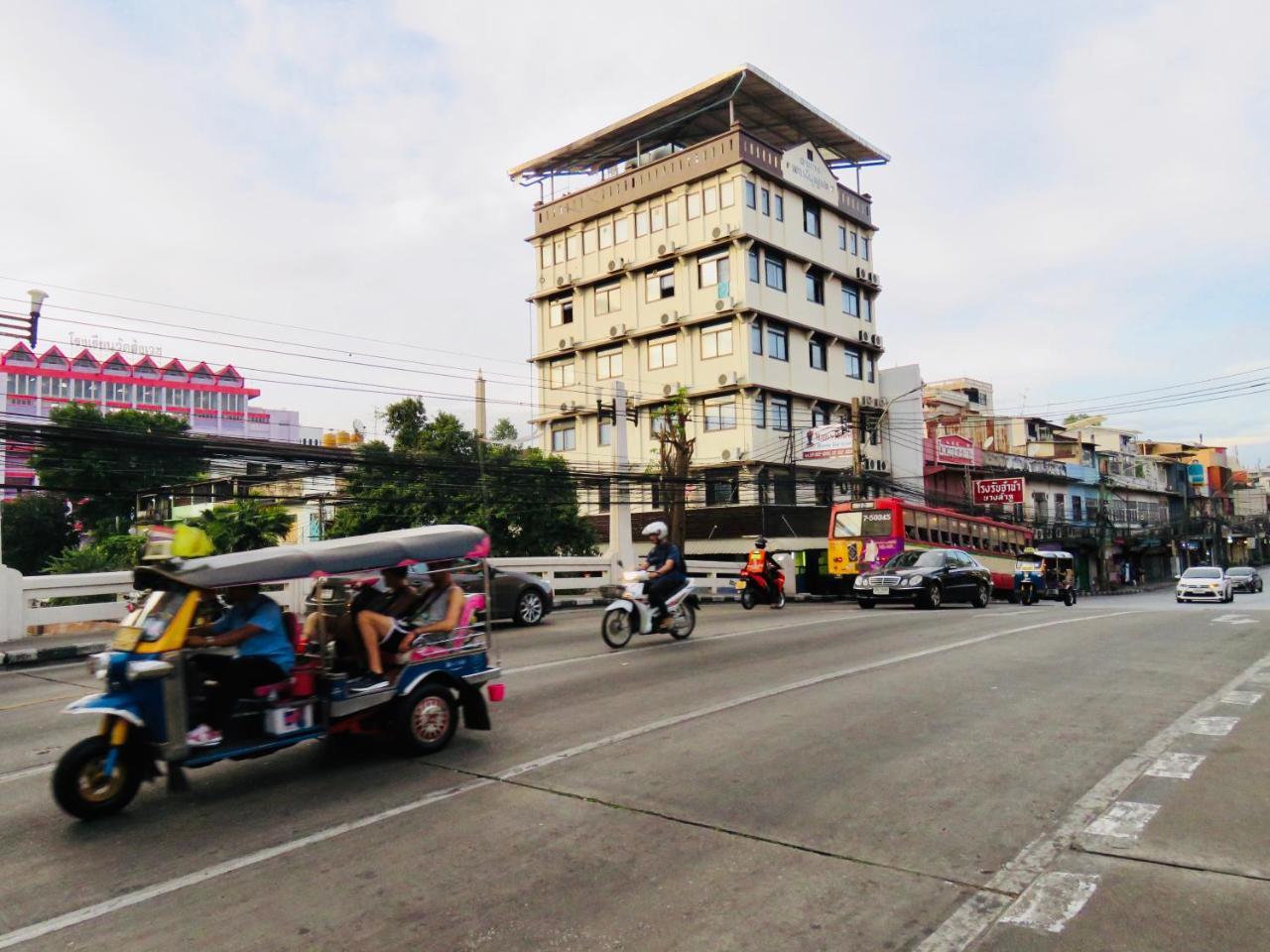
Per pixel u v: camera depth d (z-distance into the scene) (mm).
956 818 5090
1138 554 61688
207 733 5754
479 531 7395
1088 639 12562
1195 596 33156
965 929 3758
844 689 8930
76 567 20328
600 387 38312
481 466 21797
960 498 41812
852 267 40312
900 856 4570
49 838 5266
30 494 34594
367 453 20234
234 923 4047
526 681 10023
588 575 24000
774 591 21422
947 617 16906
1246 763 5949
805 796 5539
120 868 4773
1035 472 49062
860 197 41375
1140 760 6125
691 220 35469
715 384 34594
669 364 36125
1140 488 60688
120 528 25344
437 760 6719
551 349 40188
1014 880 4238
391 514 28469
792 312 36219
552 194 41031
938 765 6141
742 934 3779
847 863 4500
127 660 5574
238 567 5945
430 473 28109
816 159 38281
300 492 29828
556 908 4086
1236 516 76188
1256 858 4367
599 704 8594
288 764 6734
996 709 7844
